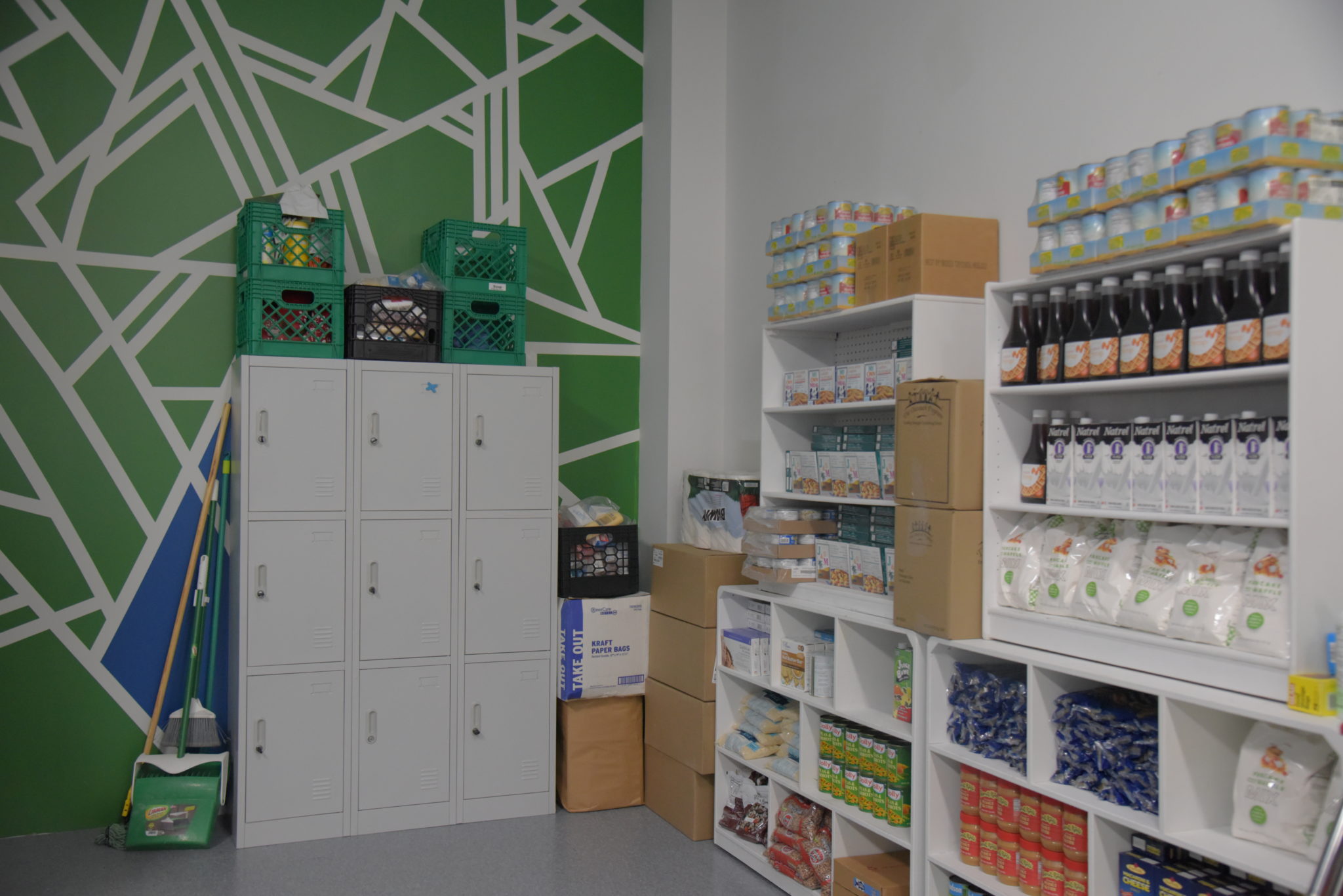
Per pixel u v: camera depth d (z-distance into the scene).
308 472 3.90
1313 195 2.10
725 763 3.95
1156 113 2.78
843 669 3.30
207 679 4.14
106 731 4.12
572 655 4.24
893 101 3.84
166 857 3.77
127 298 4.16
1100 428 2.52
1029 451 2.80
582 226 4.98
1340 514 2.07
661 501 4.83
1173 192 2.31
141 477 4.18
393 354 4.08
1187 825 2.20
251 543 3.83
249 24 4.36
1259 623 2.11
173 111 4.24
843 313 3.46
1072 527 2.67
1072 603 2.57
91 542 4.11
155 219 4.20
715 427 4.89
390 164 4.59
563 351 4.93
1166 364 2.32
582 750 4.31
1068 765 2.50
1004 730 2.71
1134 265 2.39
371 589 3.99
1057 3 3.11
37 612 4.04
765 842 3.71
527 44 4.88
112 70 4.15
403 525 4.04
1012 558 2.78
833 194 4.19
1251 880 2.19
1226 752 2.27
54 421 4.07
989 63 3.38
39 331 4.05
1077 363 2.54
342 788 3.96
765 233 4.64
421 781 4.08
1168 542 2.38
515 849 3.88
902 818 3.04
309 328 4.02
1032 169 3.19
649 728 4.36
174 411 4.22
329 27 4.50
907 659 3.08
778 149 4.56
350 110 4.52
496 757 4.20
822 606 3.41
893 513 3.26
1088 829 2.39
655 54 5.01
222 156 4.30
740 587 3.91
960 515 2.79
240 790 3.82
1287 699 2.03
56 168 4.07
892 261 3.29
